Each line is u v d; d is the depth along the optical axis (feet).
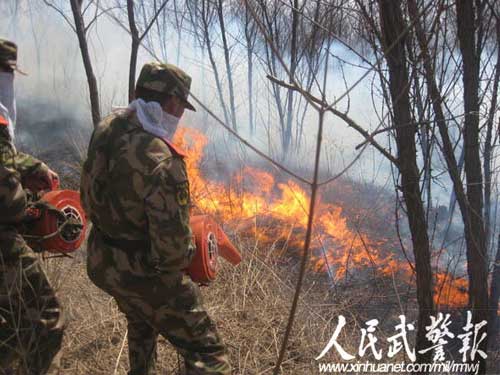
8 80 7.80
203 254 7.65
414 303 12.99
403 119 7.21
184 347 7.54
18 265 7.82
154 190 6.84
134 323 8.13
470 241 8.04
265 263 13.10
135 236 7.20
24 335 7.97
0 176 7.43
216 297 11.74
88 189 7.35
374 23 7.35
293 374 9.77
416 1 7.10
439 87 7.48
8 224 7.77
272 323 11.01
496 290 9.75
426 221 7.79
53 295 8.23
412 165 7.40
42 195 8.89
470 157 7.75
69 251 8.78
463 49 7.48
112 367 9.49
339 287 13.55
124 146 7.04
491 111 8.19
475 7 7.68
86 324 10.39
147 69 7.23
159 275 7.25
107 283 7.41
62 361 9.49
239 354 9.92
